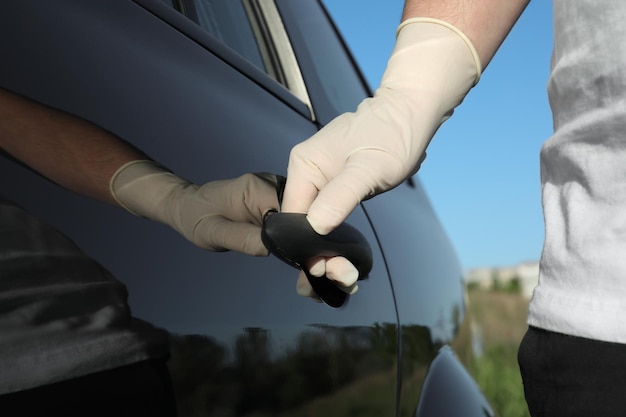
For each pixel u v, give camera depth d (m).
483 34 1.04
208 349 0.76
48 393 0.58
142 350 0.67
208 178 0.88
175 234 0.77
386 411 1.27
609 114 0.77
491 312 13.77
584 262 0.79
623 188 0.77
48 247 0.62
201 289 0.78
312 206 0.96
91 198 0.69
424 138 1.06
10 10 0.72
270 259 0.95
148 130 0.82
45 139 0.67
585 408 0.76
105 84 0.80
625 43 0.77
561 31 0.86
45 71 0.72
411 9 1.09
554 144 0.86
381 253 1.40
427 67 1.04
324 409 1.01
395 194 1.76
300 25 1.77
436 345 1.64
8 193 0.61
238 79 1.21
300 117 1.43
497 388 9.09
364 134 1.05
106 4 0.93
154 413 0.67
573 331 0.78
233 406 0.78
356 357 1.15
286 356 0.91
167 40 1.03
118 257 0.69
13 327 0.58
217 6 1.35
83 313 0.63
